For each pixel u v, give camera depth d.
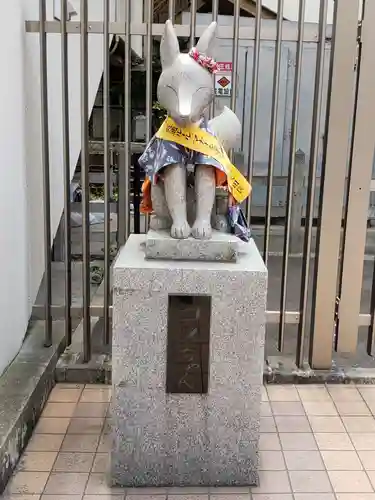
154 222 2.19
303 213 5.64
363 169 2.82
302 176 5.46
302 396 2.83
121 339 2.02
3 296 2.56
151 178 2.12
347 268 2.94
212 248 2.05
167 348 2.02
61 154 3.34
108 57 2.74
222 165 2.04
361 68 2.71
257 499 2.06
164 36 1.96
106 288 2.96
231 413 2.07
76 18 3.67
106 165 2.85
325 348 2.99
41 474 2.18
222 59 5.12
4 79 2.47
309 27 2.76
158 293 1.98
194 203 2.17
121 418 2.07
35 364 2.71
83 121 2.79
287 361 3.11
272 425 2.55
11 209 2.63
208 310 2.00
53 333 3.14
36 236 3.07
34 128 2.94
